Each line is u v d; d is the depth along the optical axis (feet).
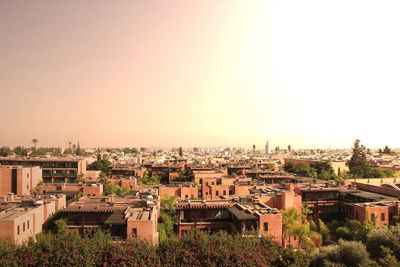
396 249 174.50
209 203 253.85
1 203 251.39
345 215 313.53
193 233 179.73
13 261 155.63
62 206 291.17
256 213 218.38
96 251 161.89
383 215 276.41
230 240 173.06
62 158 566.36
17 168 391.04
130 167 609.83
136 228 197.26
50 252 160.25
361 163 578.25
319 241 255.29
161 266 158.61
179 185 409.08
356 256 161.89
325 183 377.71
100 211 230.89
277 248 169.99
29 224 214.48
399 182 419.54
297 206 288.10
